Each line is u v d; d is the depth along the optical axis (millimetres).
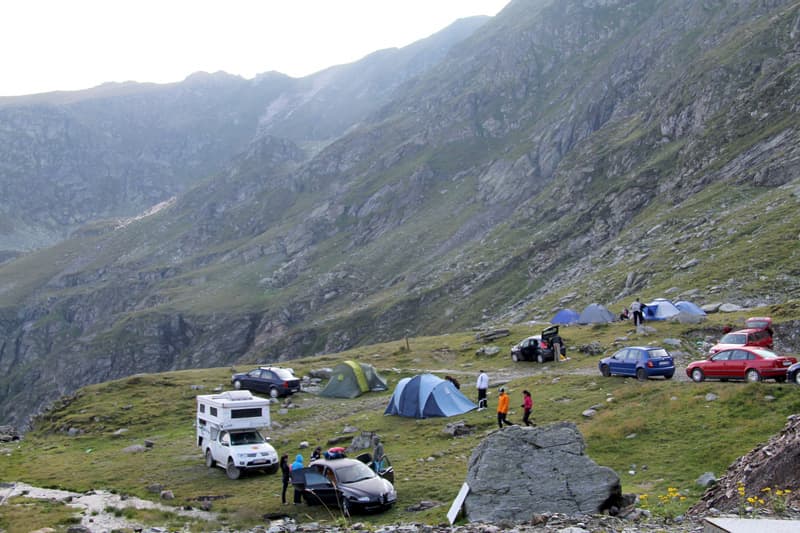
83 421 49812
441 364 58562
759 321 42844
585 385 38594
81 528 21750
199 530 21625
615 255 119500
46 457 40906
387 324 185625
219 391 54438
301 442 36781
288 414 45281
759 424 24938
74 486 31141
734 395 28125
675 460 23703
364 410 44812
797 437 16859
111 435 45812
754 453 18094
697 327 49344
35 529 21781
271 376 51562
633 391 33500
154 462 35594
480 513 18984
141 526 22469
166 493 27672
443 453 30156
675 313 55906
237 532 20844
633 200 154125
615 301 91562
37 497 28984
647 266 96000
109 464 36281
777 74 140750
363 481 23516
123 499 27719
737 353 32688
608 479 19109
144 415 49562
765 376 31250
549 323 71188
